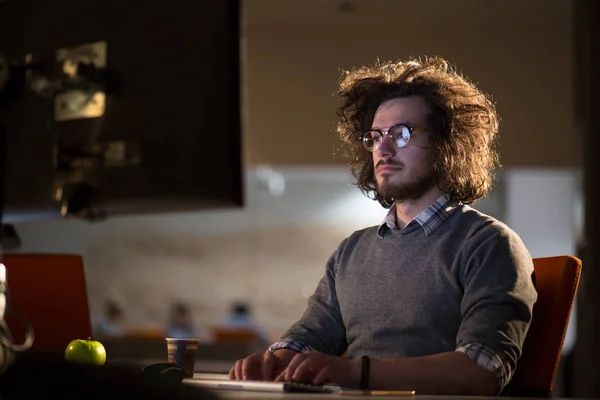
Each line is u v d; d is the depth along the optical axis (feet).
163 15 4.65
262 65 21.86
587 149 16.16
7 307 5.58
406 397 4.49
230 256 33.91
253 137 21.68
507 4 20.56
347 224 33.96
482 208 29.71
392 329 6.64
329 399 4.13
